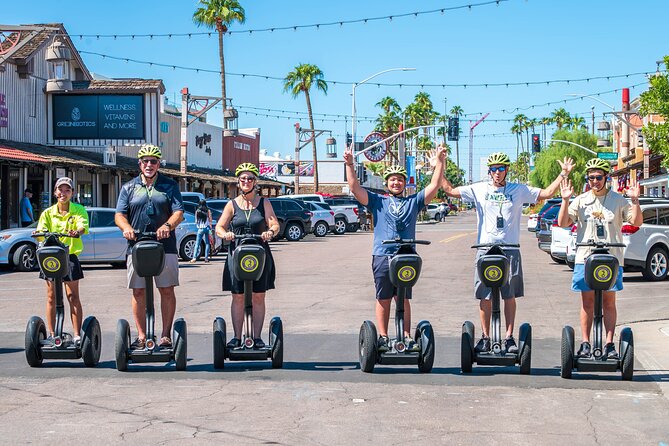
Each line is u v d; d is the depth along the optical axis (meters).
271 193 67.19
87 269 23.36
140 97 39.06
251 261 8.77
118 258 22.86
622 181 69.31
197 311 14.21
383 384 8.42
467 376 8.85
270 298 16.05
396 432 6.64
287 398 7.80
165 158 49.50
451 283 18.97
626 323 12.80
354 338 11.41
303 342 11.07
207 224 25.83
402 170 9.09
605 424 6.93
